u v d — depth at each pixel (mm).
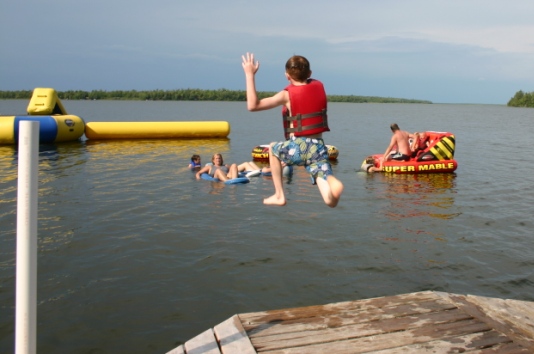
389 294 6547
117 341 5340
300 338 4223
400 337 4246
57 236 8594
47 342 5305
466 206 11305
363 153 21312
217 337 4238
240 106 95750
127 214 10117
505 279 7133
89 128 24250
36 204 3055
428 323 4484
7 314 5844
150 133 25438
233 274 7098
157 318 5816
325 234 9000
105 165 16422
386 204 11367
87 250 7957
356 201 11617
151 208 10648
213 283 6789
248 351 4008
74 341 5332
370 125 43125
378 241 8664
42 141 22094
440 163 15664
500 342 4180
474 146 26078
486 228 9578
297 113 4035
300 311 4723
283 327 4410
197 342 4180
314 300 6340
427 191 12914
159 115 54438
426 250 8250
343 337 4242
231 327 4398
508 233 9281
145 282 6785
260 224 9570
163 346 5262
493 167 17625
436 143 15781
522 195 12625
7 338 5367
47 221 9484
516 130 40594
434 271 7363
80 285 6656
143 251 7957
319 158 4035
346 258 7805
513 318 4602
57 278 6871
